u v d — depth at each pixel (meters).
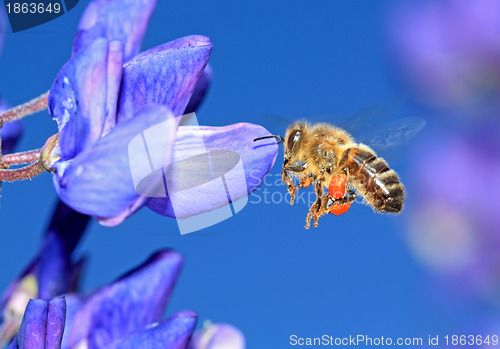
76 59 0.19
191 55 0.19
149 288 0.19
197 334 0.20
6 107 0.21
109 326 0.19
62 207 0.20
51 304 0.19
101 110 0.19
